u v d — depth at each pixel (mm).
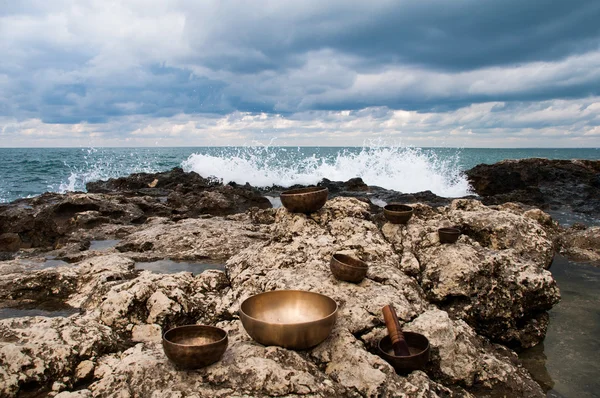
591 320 6074
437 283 5336
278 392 3371
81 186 28156
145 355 3863
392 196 17844
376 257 5668
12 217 11094
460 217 6938
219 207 14352
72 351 3967
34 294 6031
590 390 4461
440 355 4164
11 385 3617
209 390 3365
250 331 3869
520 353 5215
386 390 3562
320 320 3717
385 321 4180
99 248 9391
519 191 18391
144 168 44562
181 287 5168
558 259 9125
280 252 5641
